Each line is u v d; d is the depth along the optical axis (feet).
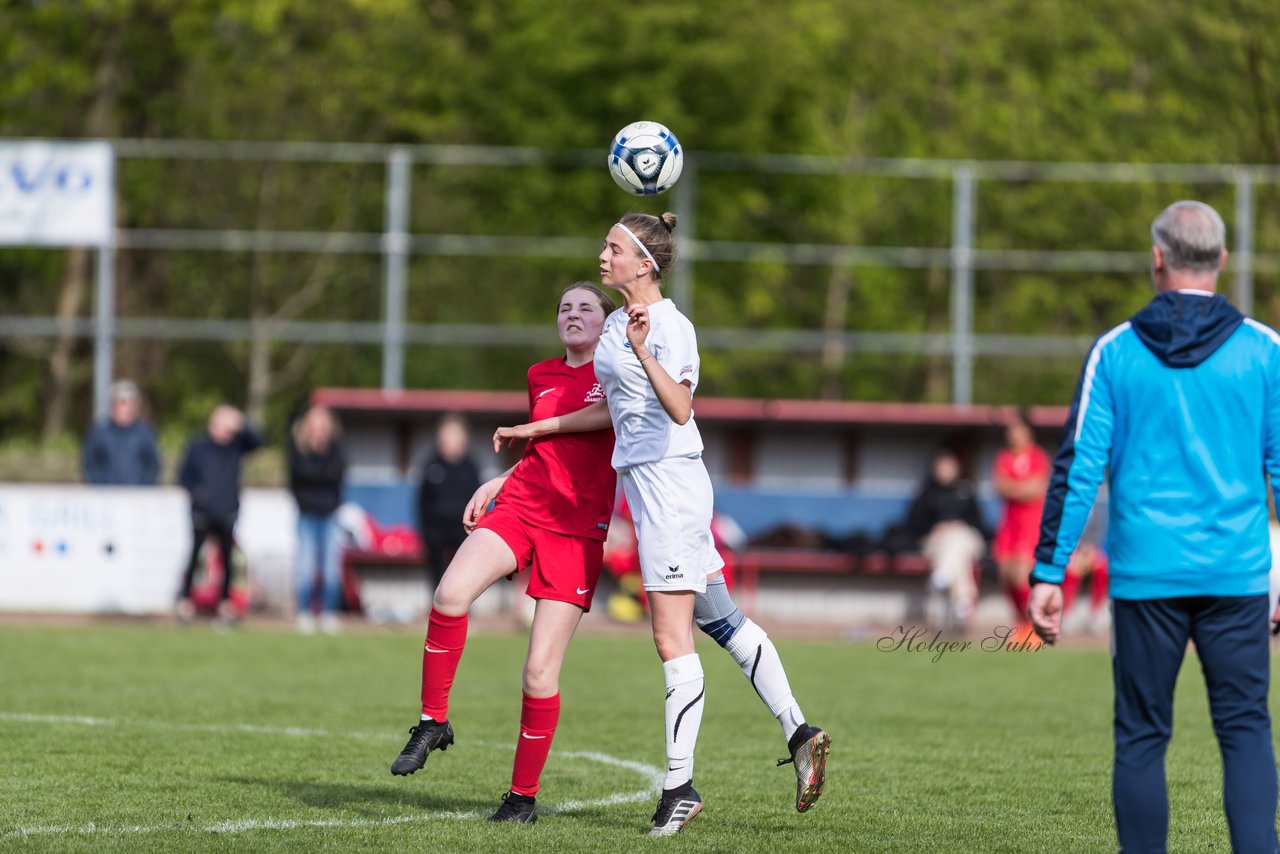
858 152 420.36
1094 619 228.02
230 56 361.92
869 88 428.56
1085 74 376.48
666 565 73.56
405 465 245.45
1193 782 90.58
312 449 198.70
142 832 71.10
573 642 193.26
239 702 126.41
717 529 237.66
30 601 216.54
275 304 378.53
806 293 403.95
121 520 217.15
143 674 147.33
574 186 332.19
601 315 77.56
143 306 346.74
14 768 90.17
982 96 409.28
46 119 346.33
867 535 236.43
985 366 332.80
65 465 260.42
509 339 250.98
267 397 393.29
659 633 74.28
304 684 141.90
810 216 373.20
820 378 353.72
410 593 236.84
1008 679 158.81
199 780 86.99
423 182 344.08
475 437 246.88
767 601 240.12
